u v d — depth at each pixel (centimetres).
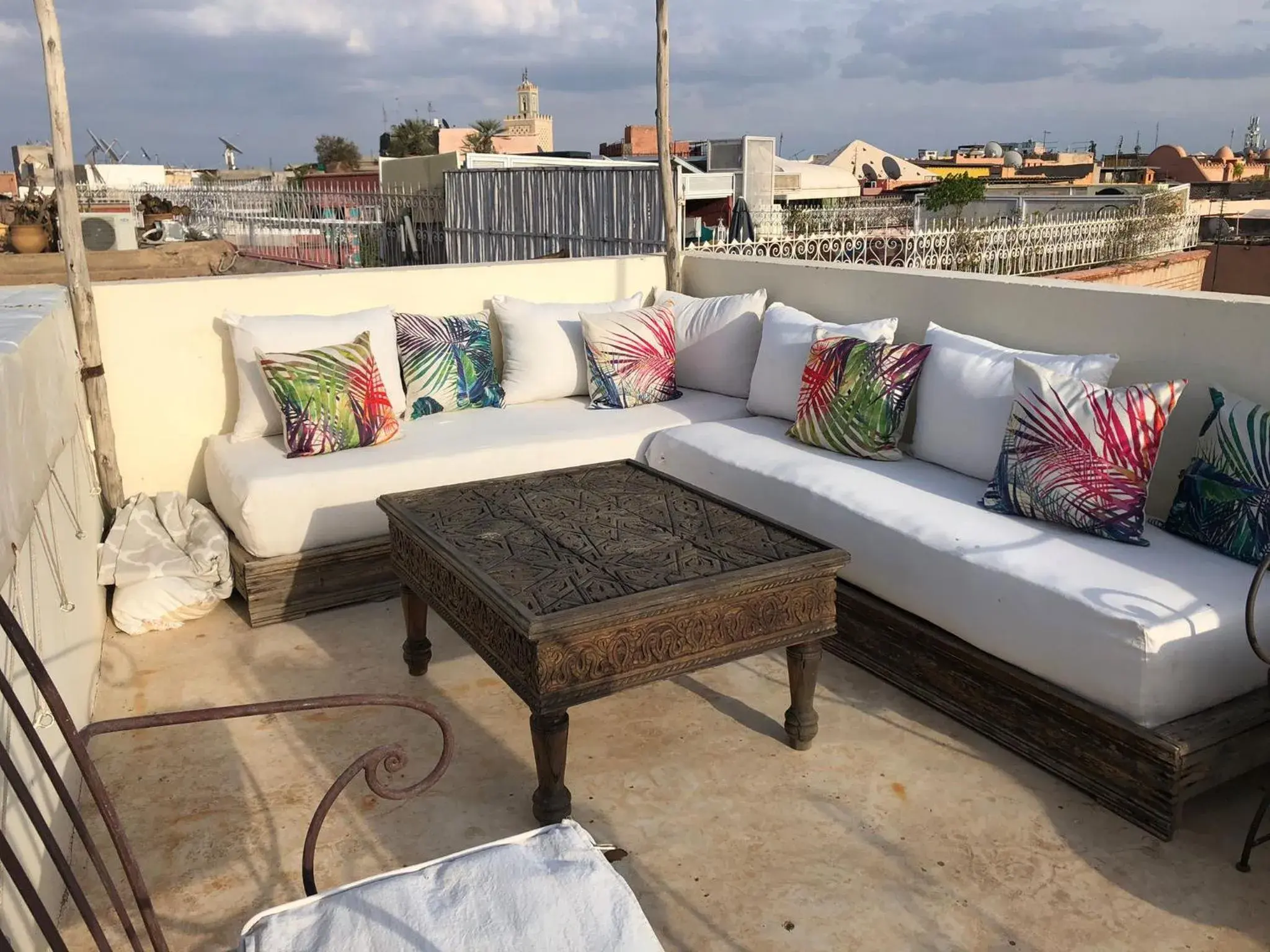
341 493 373
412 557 303
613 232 900
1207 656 244
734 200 1089
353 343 415
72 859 238
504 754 284
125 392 415
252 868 237
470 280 498
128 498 424
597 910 147
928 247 761
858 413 376
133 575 361
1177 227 1077
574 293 533
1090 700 255
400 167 1586
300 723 299
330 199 1367
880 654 321
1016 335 378
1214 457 284
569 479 335
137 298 410
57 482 296
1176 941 210
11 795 198
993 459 342
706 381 501
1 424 202
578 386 494
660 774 272
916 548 301
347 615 378
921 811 255
